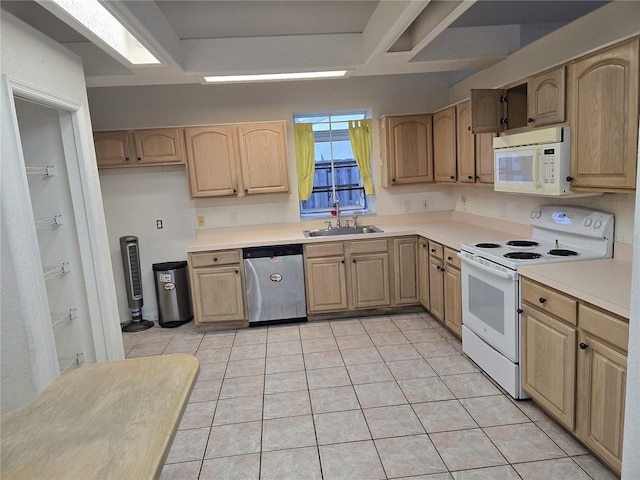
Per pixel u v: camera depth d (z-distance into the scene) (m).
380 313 4.48
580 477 2.04
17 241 2.00
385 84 4.69
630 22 2.37
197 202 4.68
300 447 2.39
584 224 2.82
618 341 1.85
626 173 2.08
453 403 2.72
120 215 4.62
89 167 2.79
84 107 2.79
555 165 2.51
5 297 2.00
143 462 1.02
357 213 4.93
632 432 1.42
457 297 3.51
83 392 1.37
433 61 3.56
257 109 4.58
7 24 1.99
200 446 2.45
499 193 3.97
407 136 4.49
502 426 2.46
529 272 2.46
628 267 2.44
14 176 2.00
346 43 3.54
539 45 3.15
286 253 4.25
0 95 1.95
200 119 4.53
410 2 2.33
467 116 3.79
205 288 4.21
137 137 4.24
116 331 3.03
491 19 3.37
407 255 4.36
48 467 1.01
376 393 2.90
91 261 2.82
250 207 4.73
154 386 1.39
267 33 3.39
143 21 2.38
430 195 4.91
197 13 2.86
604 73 2.19
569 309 2.15
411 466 2.18
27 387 2.05
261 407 2.83
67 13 2.07
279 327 4.29
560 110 2.53
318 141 4.82
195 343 4.01
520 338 2.62
